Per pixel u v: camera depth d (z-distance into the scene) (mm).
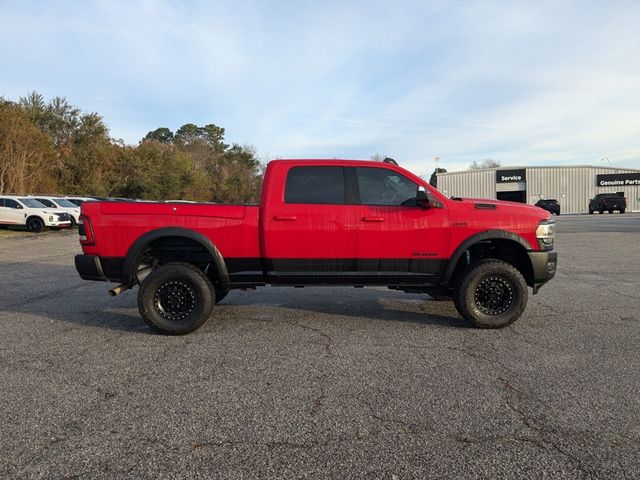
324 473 2570
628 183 51031
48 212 22062
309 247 5340
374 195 5488
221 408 3393
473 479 2510
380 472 2576
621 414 3256
